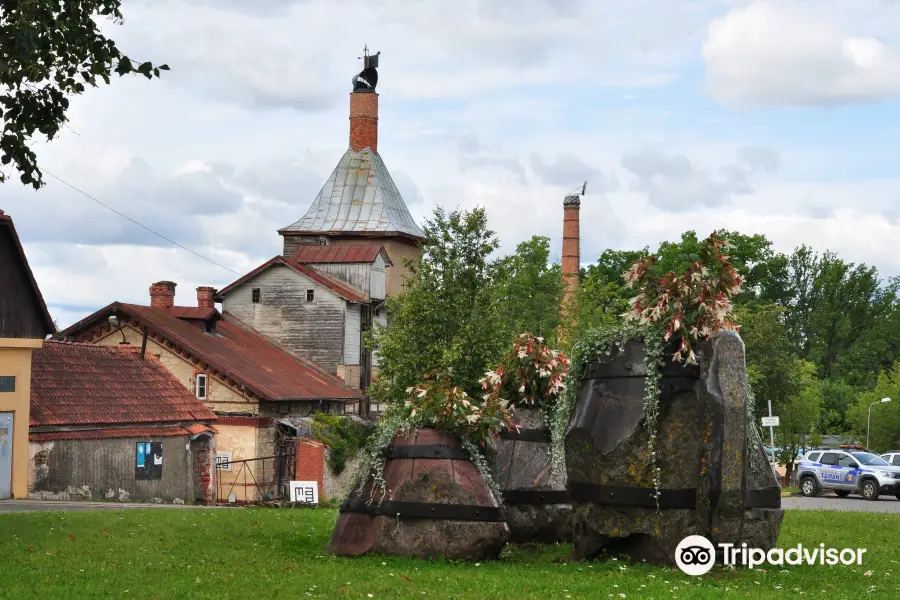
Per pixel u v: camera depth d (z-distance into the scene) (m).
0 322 32.69
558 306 68.69
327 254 64.75
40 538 16.55
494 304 45.41
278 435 44.81
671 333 13.77
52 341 41.09
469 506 14.28
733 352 13.59
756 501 13.88
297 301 62.03
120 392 39.88
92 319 48.28
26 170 16.97
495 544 14.38
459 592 11.98
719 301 13.75
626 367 13.97
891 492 42.50
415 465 14.49
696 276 13.70
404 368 44.00
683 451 13.66
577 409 14.34
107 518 20.03
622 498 13.88
